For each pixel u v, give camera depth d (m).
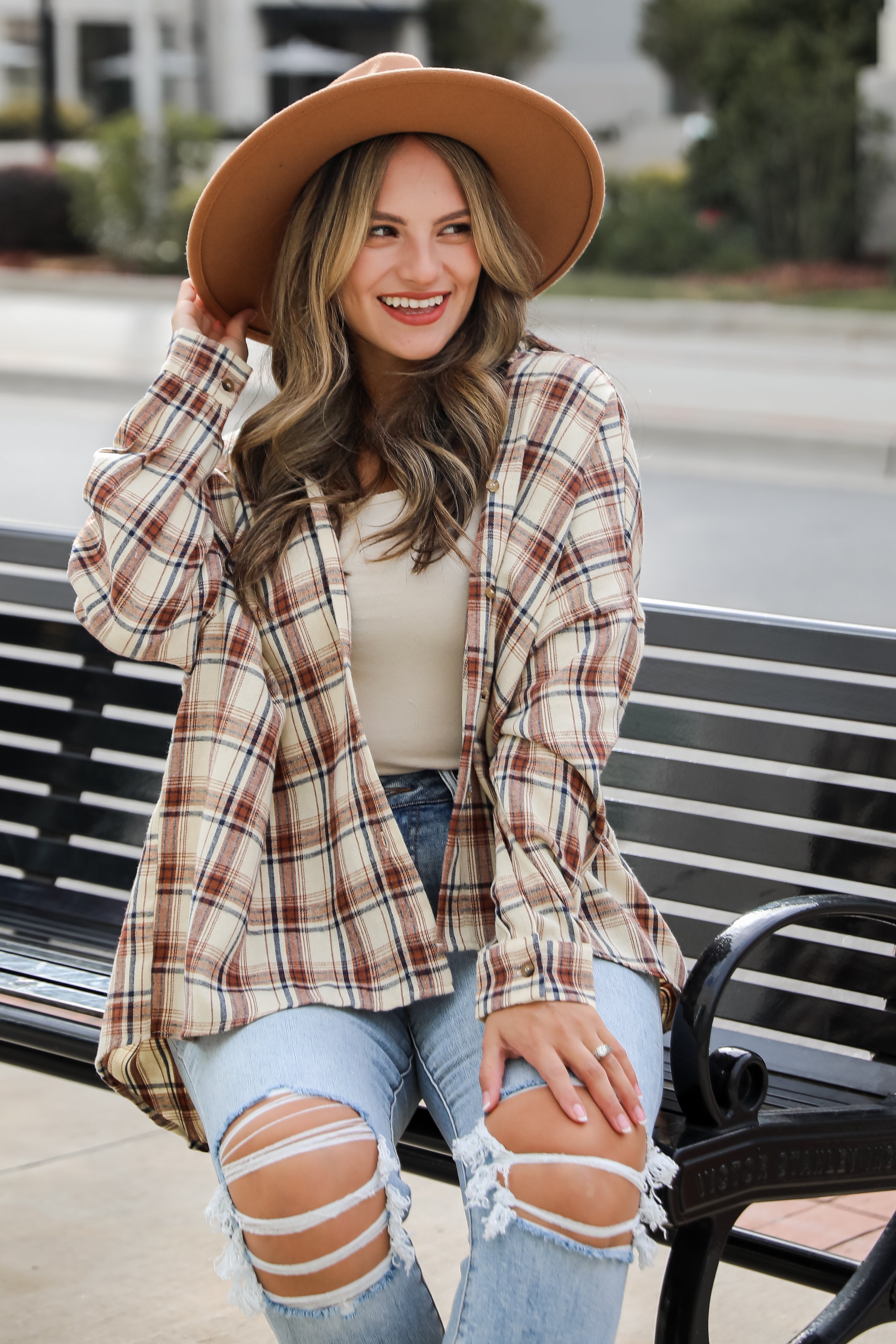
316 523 1.78
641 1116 1.48
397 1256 1.47
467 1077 1.64
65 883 2.71
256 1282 1.50
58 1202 2.41
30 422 10.80
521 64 24.38
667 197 20.00
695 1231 1.57
